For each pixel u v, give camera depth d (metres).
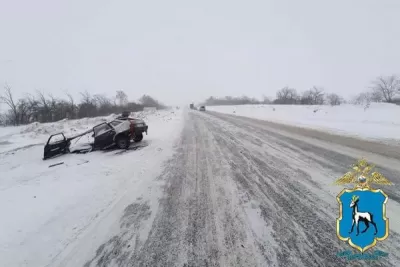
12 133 14.03
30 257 2.62
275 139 9.16
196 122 17.69
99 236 2.92
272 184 4.34
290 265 2.23
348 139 8.59
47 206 3.96
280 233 2.77
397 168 4.95
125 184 4.76
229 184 4.43
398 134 9.14
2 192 4.74
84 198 4.19
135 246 2.66
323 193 3.87
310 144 7.90
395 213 3.09
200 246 2.59
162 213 3.41
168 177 5.00
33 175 5.89
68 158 7.64
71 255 2.60
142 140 10.07
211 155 6.81
